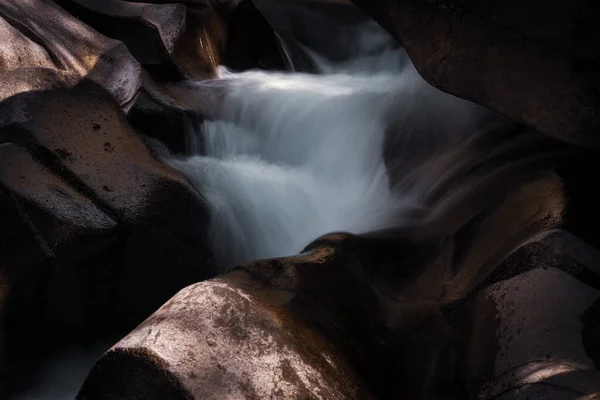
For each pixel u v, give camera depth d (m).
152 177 4.98
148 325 3.07
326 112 6.38
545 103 4.05
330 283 3.65
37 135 4.77
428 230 4.47
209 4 8.49
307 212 5.87
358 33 10.83
